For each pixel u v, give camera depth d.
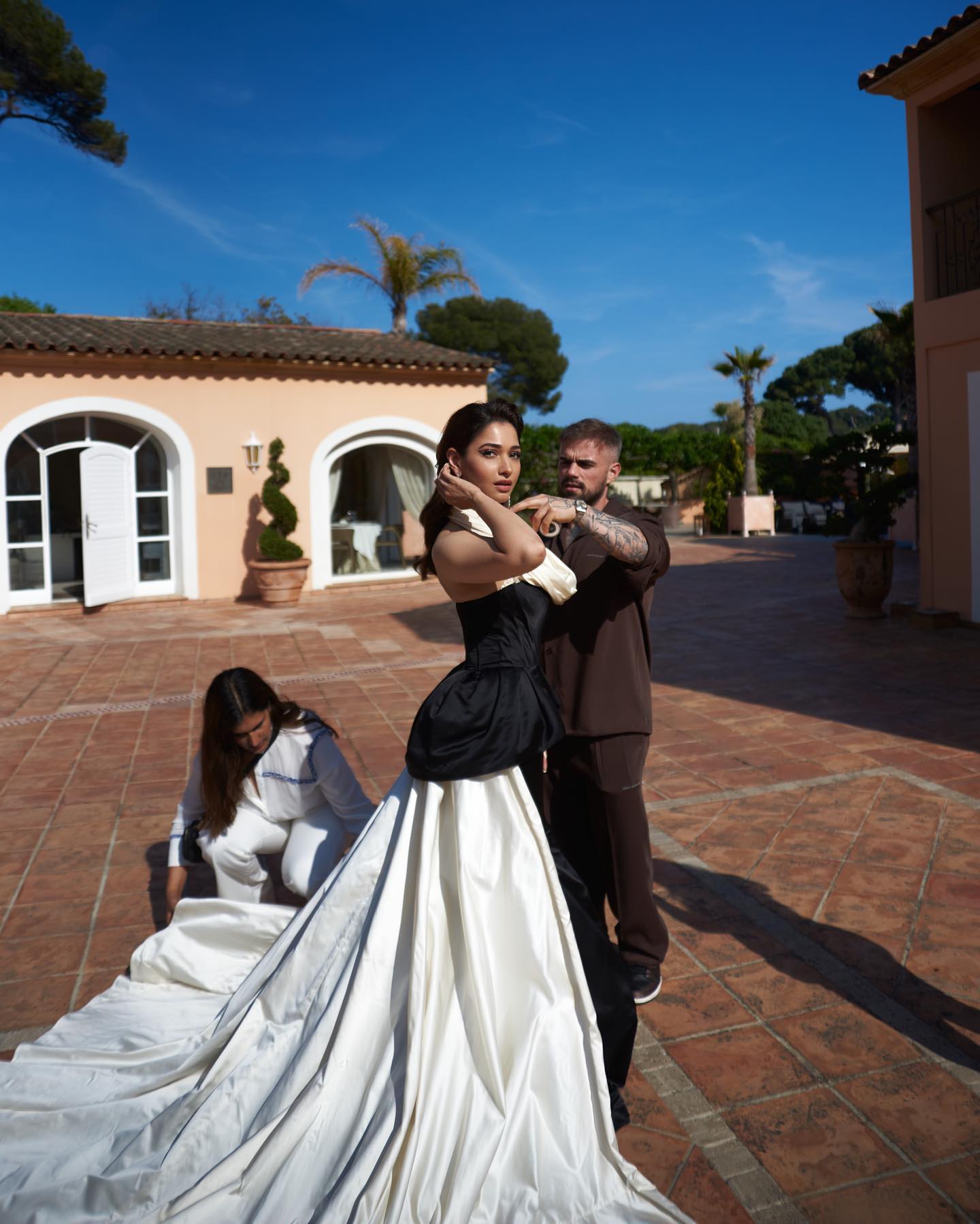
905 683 7.64
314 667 9.55
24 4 21.31
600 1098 2.15
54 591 15.20
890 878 4.00
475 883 2.21
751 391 27.55
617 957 2.45
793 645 9.59
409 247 24.31
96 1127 2.40
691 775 5.51
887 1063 2.76
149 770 6.09
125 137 24.62
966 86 9.53
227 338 15.68
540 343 40.56
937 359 10.05
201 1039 2.62
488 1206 2.00
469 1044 2.15
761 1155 2.39
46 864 4.55
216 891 4.17
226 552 14.95
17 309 34.50
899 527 20.95
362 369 15.51
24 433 13.86
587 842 3.13
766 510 26.73
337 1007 2.21
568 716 2.91
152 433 14.58
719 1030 2.96
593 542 2.86
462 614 2.45
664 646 9.91
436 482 2.25
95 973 3.49
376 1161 1.98
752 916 3.72
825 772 5.44
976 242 10.06
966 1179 2.29
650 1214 2.03
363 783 5.76
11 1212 2.11
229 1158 2.08
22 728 7.34
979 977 3.21
